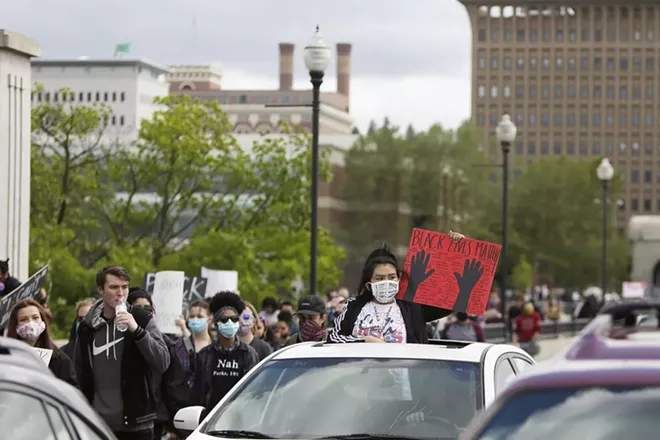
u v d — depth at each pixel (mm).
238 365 13828
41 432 4992
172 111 59312
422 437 8500
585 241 147000
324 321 14781
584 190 147375
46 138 64062
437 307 11867
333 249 56844
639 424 4254
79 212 58219
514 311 45250
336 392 8938
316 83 25422
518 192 146750
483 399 8734
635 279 118688
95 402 11289
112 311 11305
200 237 53781
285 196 58750
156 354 11172
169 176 59188
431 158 112812
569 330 61438
